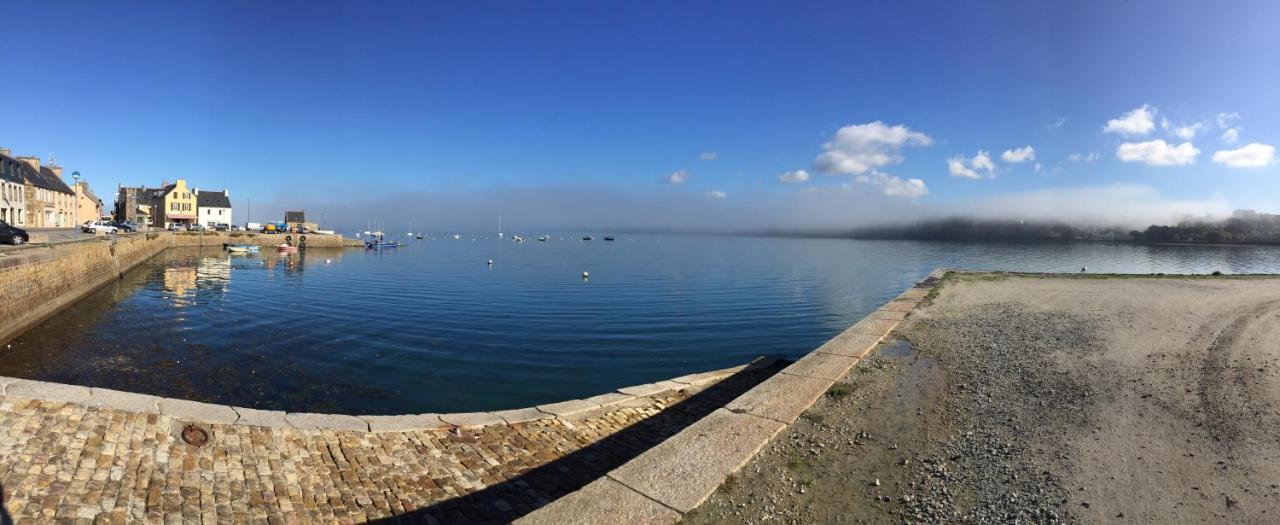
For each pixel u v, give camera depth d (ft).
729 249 472.03
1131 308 45.14
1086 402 23.97
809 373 30.19
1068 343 34.65
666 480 17.49
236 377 51.98
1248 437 18.98
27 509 18.11
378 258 265.13
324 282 147.64
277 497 21.59
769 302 118.21
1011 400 25.16
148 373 52.75
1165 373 26.78
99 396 24.27
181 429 23.90
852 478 18.20
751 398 25.94
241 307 97.45
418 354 63.62
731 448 20.06
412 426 28.37
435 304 108.58
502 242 605.31
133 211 327.88
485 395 49.11
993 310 48.37
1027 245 485.97
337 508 21.58
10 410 21.80
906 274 197.88
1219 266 176.14
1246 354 28.55
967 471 18.42
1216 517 14.61
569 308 105.91
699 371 58.54
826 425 22.90
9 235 98.37
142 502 19.76
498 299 118.32
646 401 35.68
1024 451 19.60
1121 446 19.27
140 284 125.59
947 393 26.78
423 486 23.61
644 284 156.56
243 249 255.91
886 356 34.32
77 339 67.21
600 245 553.64
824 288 148.97
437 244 499.10
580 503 16.02
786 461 19.40
